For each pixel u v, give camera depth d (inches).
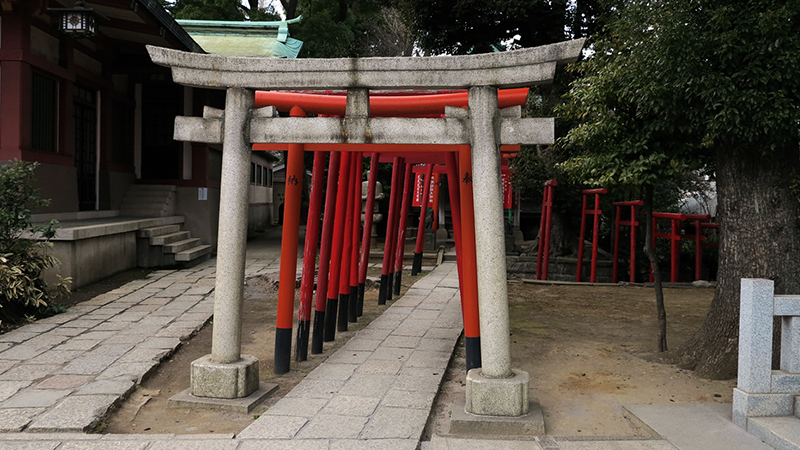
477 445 143.5
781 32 160.6
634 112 217.9
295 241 212.4
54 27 394.9
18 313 276.8
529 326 294.4
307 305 232.2
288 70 171.9
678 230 476.4
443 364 218.4
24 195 298.5
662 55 177.9
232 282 177.5
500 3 429.7
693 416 159.2
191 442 143.8
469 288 199.5
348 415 163.3
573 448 140.7
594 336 270.7
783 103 161.6
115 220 436.5
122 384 187.8
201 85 175.8
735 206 199.6
